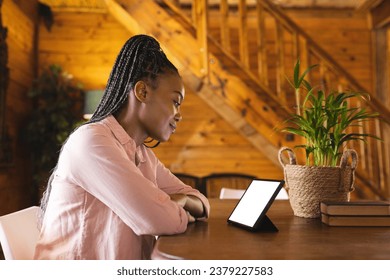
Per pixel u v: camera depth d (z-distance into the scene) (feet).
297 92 4.97
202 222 4.30
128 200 3.36
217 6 17.10
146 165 4.26
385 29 17.17
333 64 12.60
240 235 3.59
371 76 17.35
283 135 11.99
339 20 17.44
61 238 3.67
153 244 4.09
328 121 4.51
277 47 12.69
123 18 14.15
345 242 3.32
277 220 4.49
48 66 16.33
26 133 14.24
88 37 16.47
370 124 13.47
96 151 3.45
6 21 12.83
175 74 3.99
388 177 12.76
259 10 12.59
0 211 12.35
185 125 16.49
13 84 13.71
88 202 3.61
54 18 16.44
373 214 4.11
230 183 11.13
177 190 4.68
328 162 4.67
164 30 11.91
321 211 4.38
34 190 15.19
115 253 3.52
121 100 3.85
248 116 11.96
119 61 3.88
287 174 4.84
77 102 15.87
